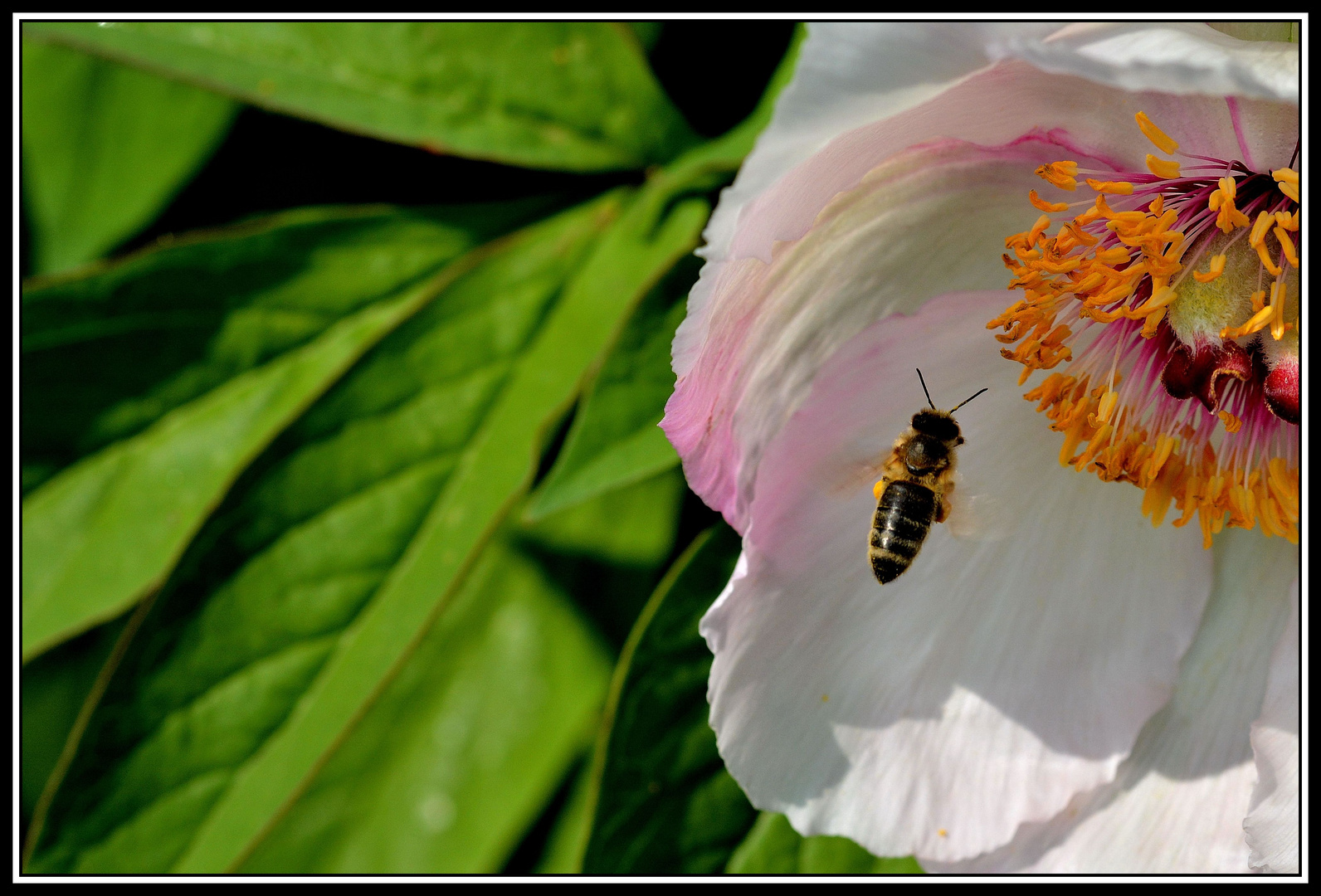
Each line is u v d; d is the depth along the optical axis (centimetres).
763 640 33
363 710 34
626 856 34
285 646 35
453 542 35
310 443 35
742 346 33
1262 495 34
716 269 32
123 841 34
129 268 35
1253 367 34
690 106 35
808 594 34
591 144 35
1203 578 34
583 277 35
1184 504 34
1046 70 31
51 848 34
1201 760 34
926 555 34
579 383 35
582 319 35
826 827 34
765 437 33
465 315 35
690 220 35
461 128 35
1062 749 34
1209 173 33
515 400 35
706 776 34
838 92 31
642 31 35
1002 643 34
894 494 33
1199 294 34
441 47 35
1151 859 34
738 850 34
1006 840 34
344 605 35
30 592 35
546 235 35
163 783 34
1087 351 34
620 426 34
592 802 34
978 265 33
